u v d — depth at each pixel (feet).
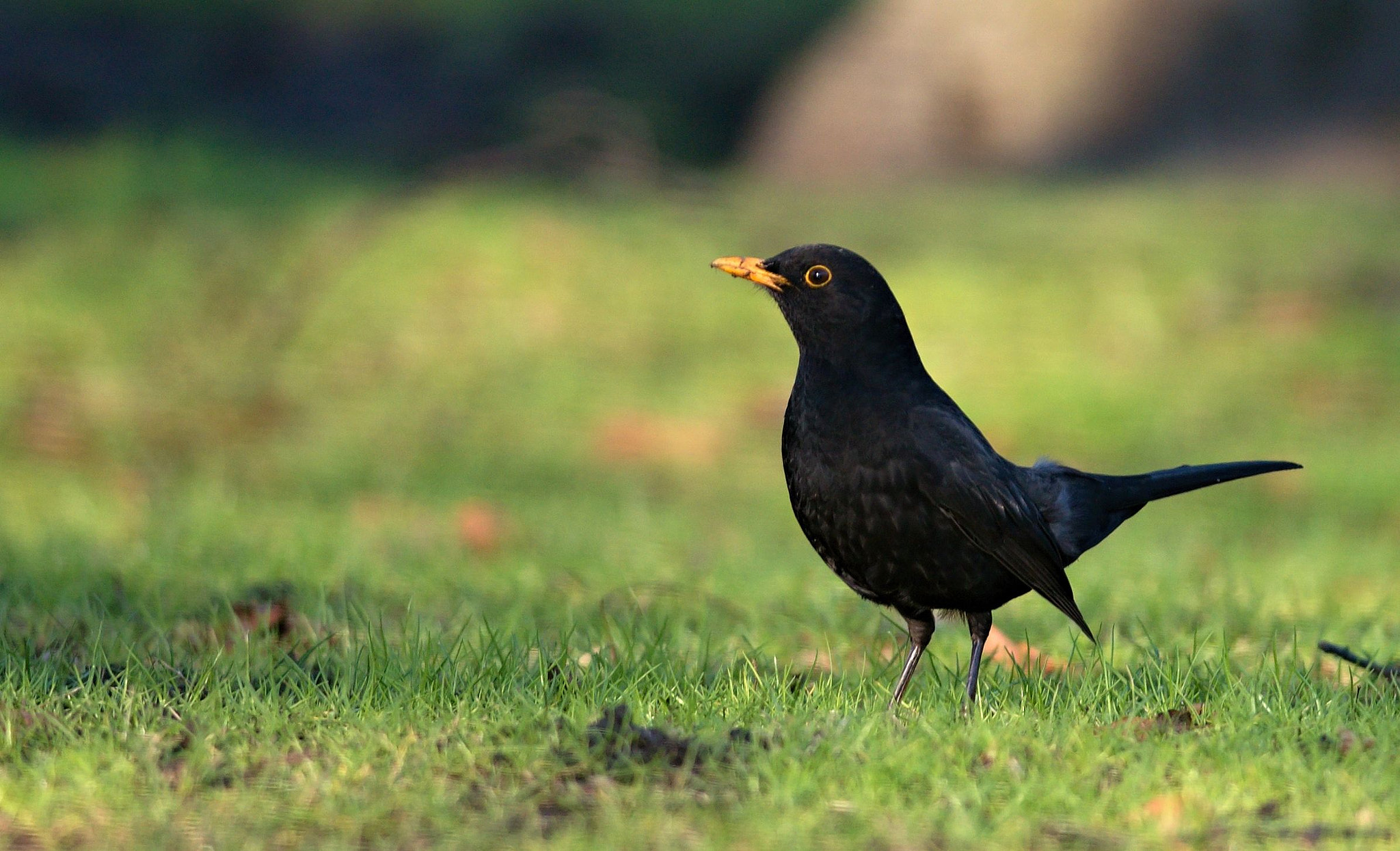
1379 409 55.57
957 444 21.59
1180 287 66.13
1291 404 56.08
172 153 86.79
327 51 102.73
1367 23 91.56
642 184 77.00
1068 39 95.50
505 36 104.06
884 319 21.99
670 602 29.71
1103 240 73.41
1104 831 16.52
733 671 23.31
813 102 97.55
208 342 57.26
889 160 95.14
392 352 58.03
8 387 52.42
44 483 43.83
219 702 20.27
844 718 19.70
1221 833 16.39
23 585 28.48
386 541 36.83
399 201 72.95
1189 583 32.40
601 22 105.91
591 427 52.70
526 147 71.36
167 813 16.61
